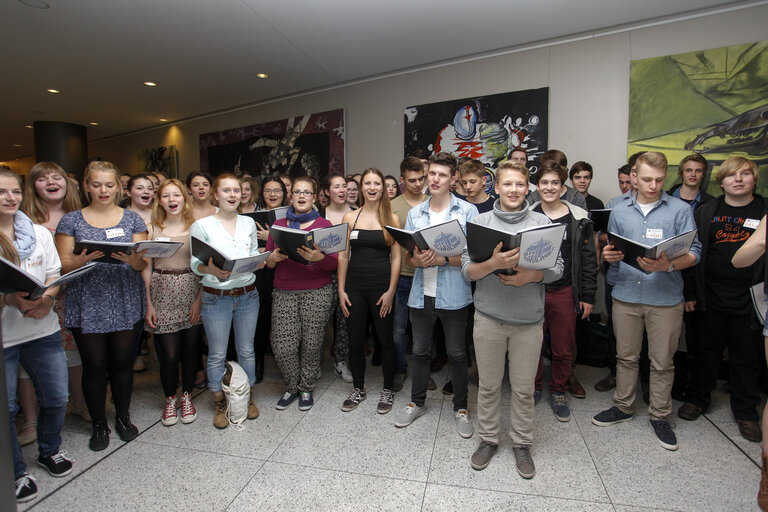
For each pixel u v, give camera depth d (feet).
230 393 7.99
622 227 7.80
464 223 7.53
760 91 11.03
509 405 8.84
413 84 16.67
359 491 6.21
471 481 6.39
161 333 8.09
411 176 9.46
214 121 23.67
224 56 15.24
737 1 11.18
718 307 7.80
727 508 5.71
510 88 14.62
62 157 25.72
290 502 5.99
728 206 7.92
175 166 25.96
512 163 6.28
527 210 6.27
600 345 10.87
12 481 4.55
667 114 12.23
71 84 18.39
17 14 12.02
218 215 8.20
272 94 20.07
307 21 12.44
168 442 7.60
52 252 6.48
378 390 9.72
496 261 5.40
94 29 12.97
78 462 6.97
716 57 11.52
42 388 6.46
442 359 11.06
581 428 7.89
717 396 9.17
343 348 10.62
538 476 6.47
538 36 13.53
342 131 18.60
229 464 6.91
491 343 6.49
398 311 9.80
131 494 6.19
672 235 7.32
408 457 7.05
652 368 7.59
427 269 7.59
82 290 6.98
